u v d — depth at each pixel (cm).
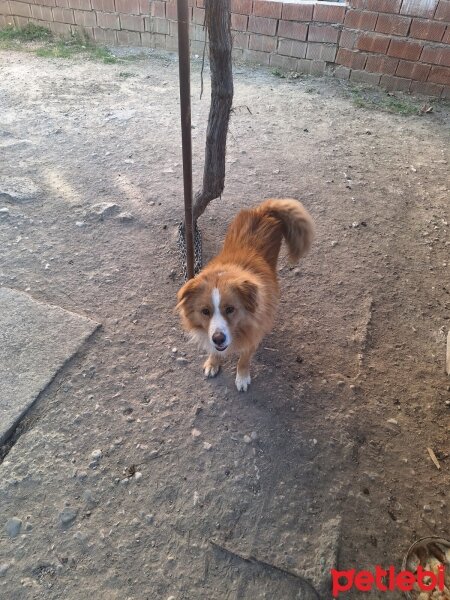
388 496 91
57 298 130
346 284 141
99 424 100
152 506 87
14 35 319
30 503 86
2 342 114
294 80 276
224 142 122
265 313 99
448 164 202
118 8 294
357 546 84
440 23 234
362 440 101
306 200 175
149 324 124
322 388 111
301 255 121
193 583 78
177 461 94
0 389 103
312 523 86
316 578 78
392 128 229
